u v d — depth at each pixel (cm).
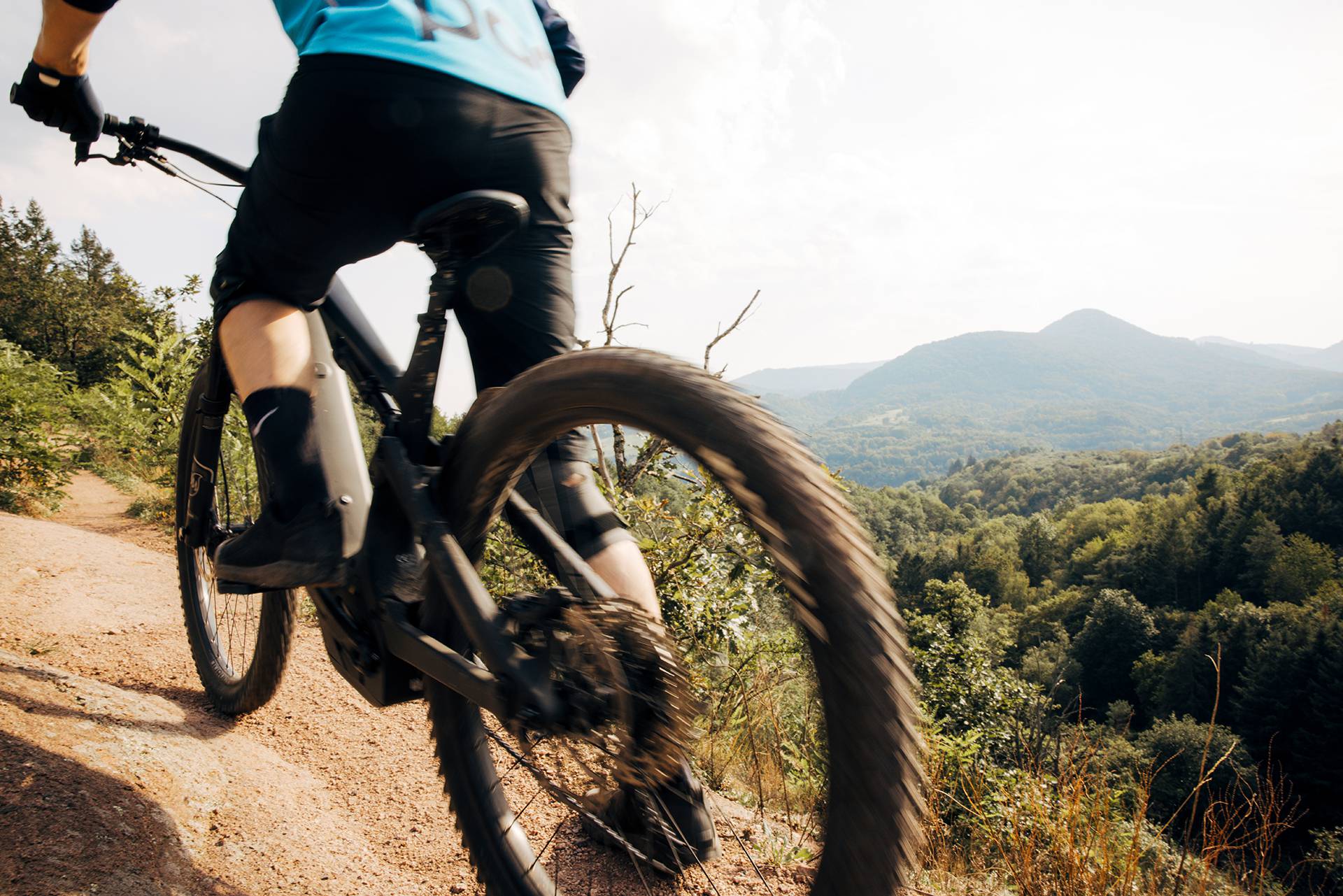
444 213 120
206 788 209
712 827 151
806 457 95
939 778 314
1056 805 283
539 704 105
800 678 94
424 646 128
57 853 159
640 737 103
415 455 143
